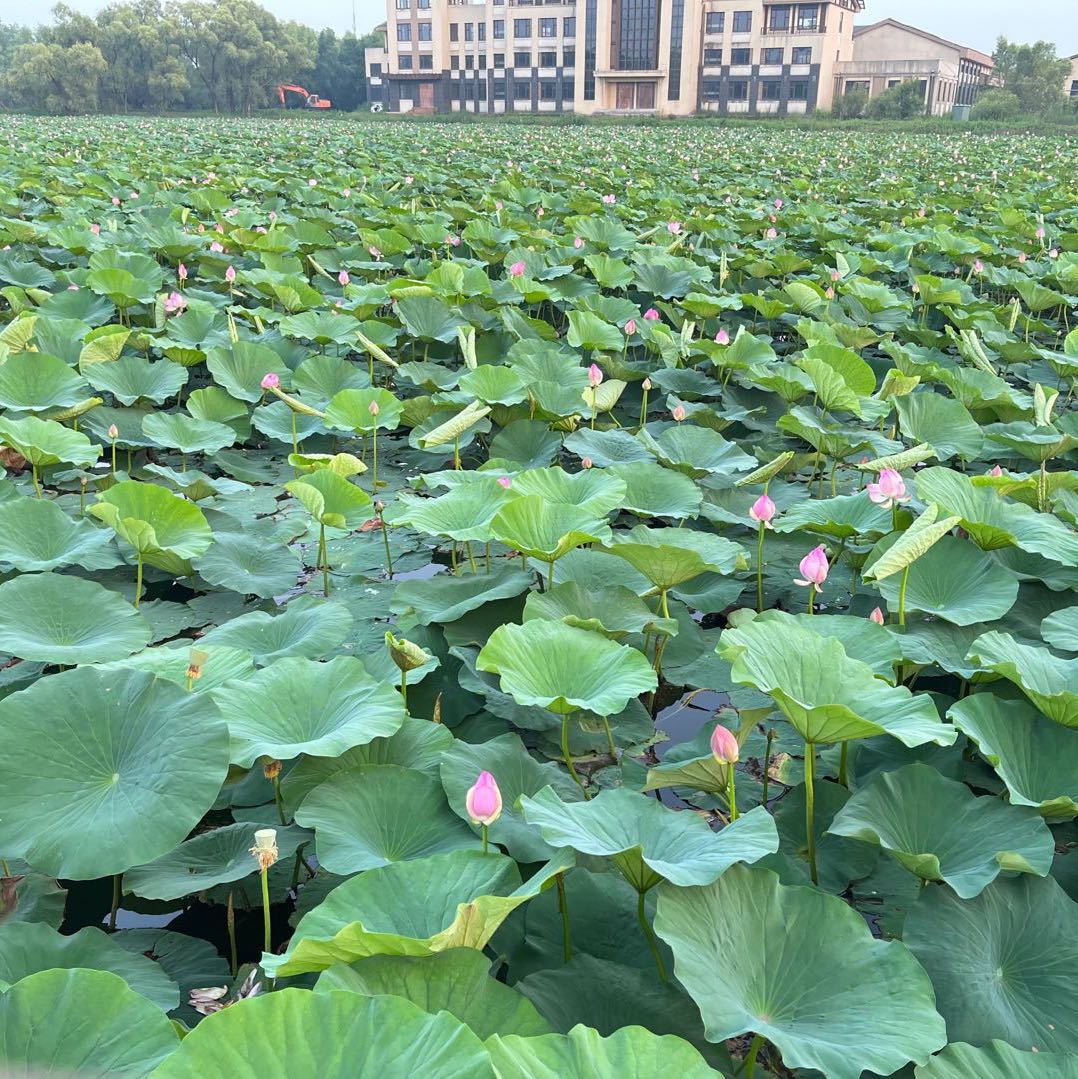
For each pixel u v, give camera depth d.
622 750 3.31
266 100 93.62
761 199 18.98
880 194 19.66
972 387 6.42
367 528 5.16
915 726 2.44
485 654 2.80
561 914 2.23
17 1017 1.54
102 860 2.12
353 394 5.59
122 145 26.41
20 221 11.10
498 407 5.84
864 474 6.01
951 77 87.12
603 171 22.81
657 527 5.04
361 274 10.80
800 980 1.94
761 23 80.06
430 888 2.04
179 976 2.27
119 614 3.31
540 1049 1.49
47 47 78.31
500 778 2.63
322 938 1.84
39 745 2.31
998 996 2.04
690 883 1.91
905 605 3.55
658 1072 1.48
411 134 41.06
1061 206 17.86
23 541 3.86
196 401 5.98
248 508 5.28
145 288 7.88
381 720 2.61
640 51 82.50
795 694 2.59
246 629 3.41
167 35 86.31
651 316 7.62
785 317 9.04
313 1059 1.39
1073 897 2.48
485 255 11.37
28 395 5.49
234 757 2.42
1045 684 2.84
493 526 3.45
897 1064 1.73
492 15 86.00
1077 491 4.60
